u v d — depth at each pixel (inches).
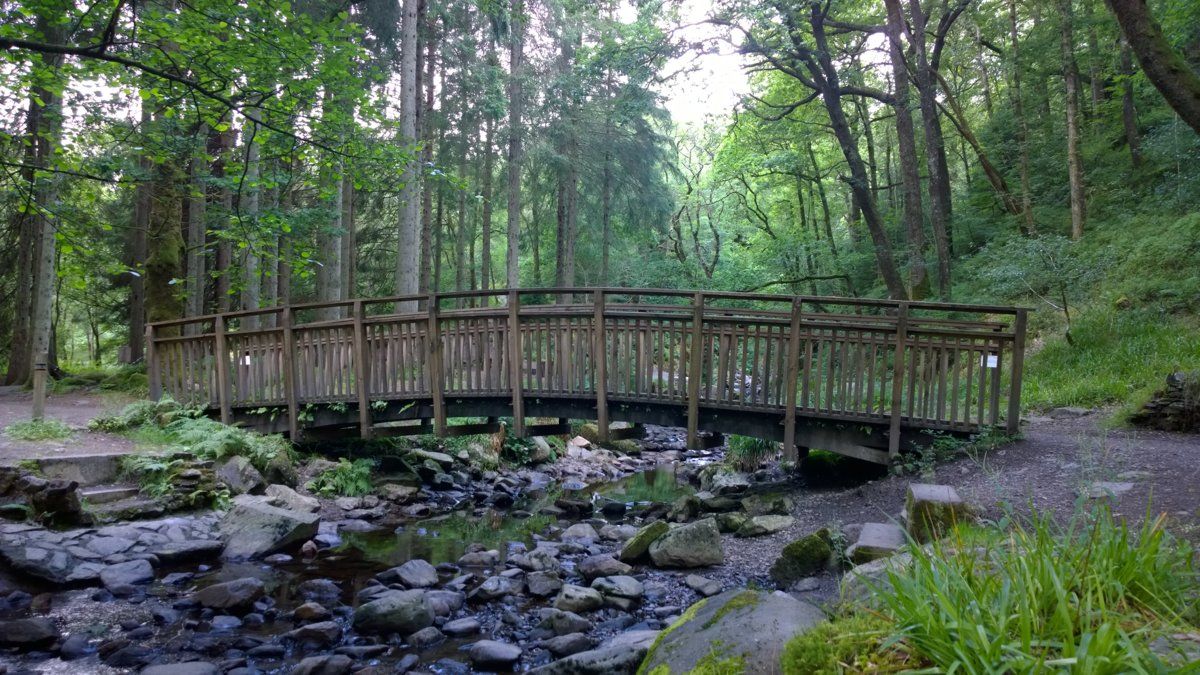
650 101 729.0
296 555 285.9
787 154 817.5
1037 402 413.4
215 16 256.2
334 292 674.2
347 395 401.7
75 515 268.1
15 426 348.8
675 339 354.0
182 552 266.4
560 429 427.2
